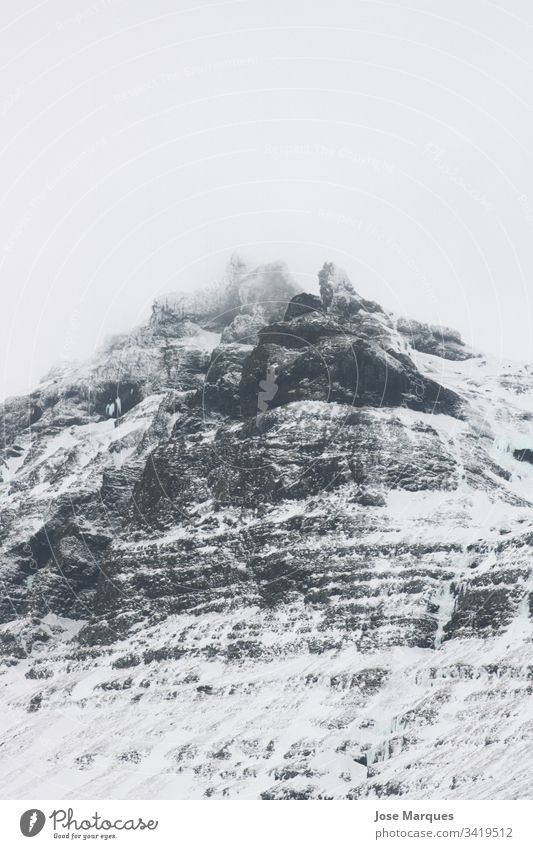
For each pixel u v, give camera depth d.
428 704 190.38
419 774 170.75
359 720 190.38
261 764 185.50
